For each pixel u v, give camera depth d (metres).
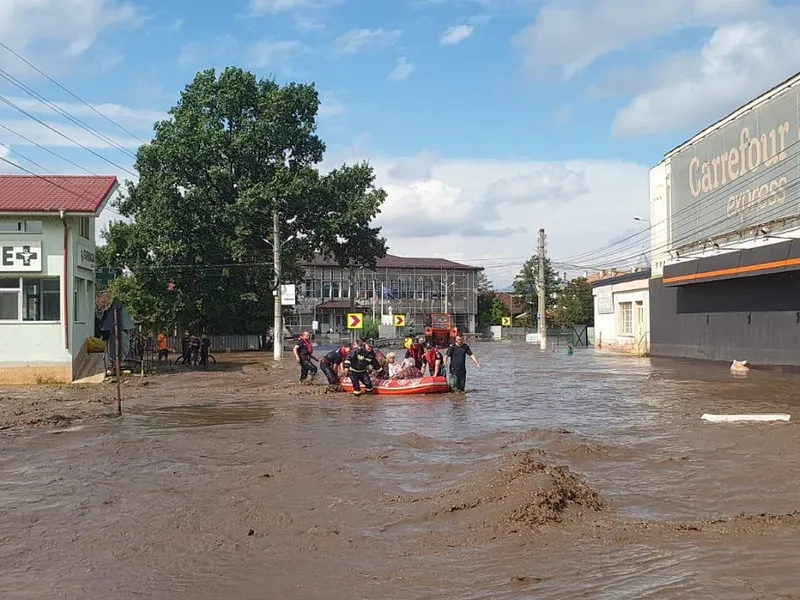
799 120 26.94
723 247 32.16
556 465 9.90
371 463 10.72
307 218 52.12
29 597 5.72
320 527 7.47
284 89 52.81
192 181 50.97
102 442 13.14
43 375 26.86
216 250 49.88
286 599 5.57
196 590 5.81
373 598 5.52
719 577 5.68
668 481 9.27
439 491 8.82
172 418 16.47
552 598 5.37
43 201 27.27
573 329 61.19
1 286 27.23
